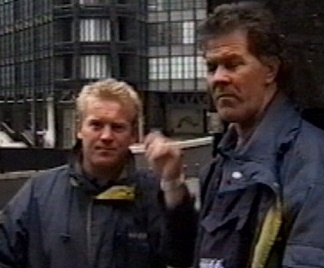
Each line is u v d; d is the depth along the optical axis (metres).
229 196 2.26
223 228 2.25
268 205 2.14
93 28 63.38
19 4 71.25
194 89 66.88
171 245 2.86
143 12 66.81
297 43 2.87
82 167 3.13
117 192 3.06
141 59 66.50
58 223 3.09
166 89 67.94
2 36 74.75
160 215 2.92
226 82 2.26
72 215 3.09
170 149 2.73
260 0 2.90
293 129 2.22
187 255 2.88
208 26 2.31
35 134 67.25
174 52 67.50
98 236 3.05
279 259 2.12
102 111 3.03
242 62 2.25
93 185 3.07
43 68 66.94
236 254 2.21
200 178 2.51
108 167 3.05
